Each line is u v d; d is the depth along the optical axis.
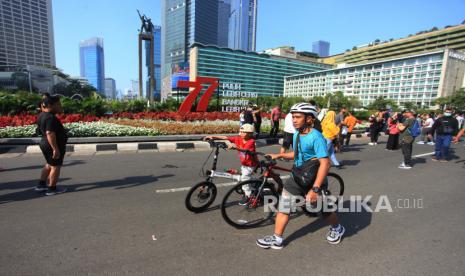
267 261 2.73
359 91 107.88
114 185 5.00
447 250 3.02
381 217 3.91
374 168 7.13
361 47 134.38
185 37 122.25
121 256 2.74
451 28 95.75
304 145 2.77
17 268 2.50
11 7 94.94
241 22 165.25
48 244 2.93
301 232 3.40
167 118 15.05
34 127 9.31
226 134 11.57
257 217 3.66
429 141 13.45
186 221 3.61
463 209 4.27
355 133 15.80
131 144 8.68
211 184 3.97
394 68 96.00
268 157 3.53
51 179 4.41
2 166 6.16
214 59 94.38
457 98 69.44
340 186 4.56
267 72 113.81
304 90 125.31
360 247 3.05
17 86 83.12
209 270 2.56
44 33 106.06
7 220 3.48
